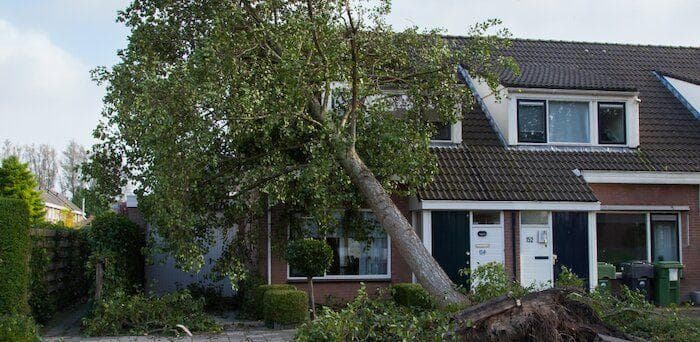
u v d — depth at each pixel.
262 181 12.34
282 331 11.89
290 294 12.27
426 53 12.75
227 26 11.04
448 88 13.05
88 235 14.27
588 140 17.25
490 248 15.35
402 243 10.95
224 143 11.95
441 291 10.46
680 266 15.88
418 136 12.41
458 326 8.04
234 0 11.47
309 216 14.84
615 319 9.69
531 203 15.20
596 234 16.34
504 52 19.84
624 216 16.66
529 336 8.33
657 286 15.84
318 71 11.05
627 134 17.27
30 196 32.62
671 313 10.20
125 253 13.38
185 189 10.80
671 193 16.64
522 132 17.00
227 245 14.84
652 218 16.67
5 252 10.73
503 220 15.43
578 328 8.64
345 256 15.48
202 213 12.24
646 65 20.50
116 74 10.72
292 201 13.62
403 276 15.58
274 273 15.04
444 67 12.82
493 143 17.02
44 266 12.73
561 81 17.22
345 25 11.72
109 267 12.44
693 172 16.36
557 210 15.43
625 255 16.56
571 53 20.55
